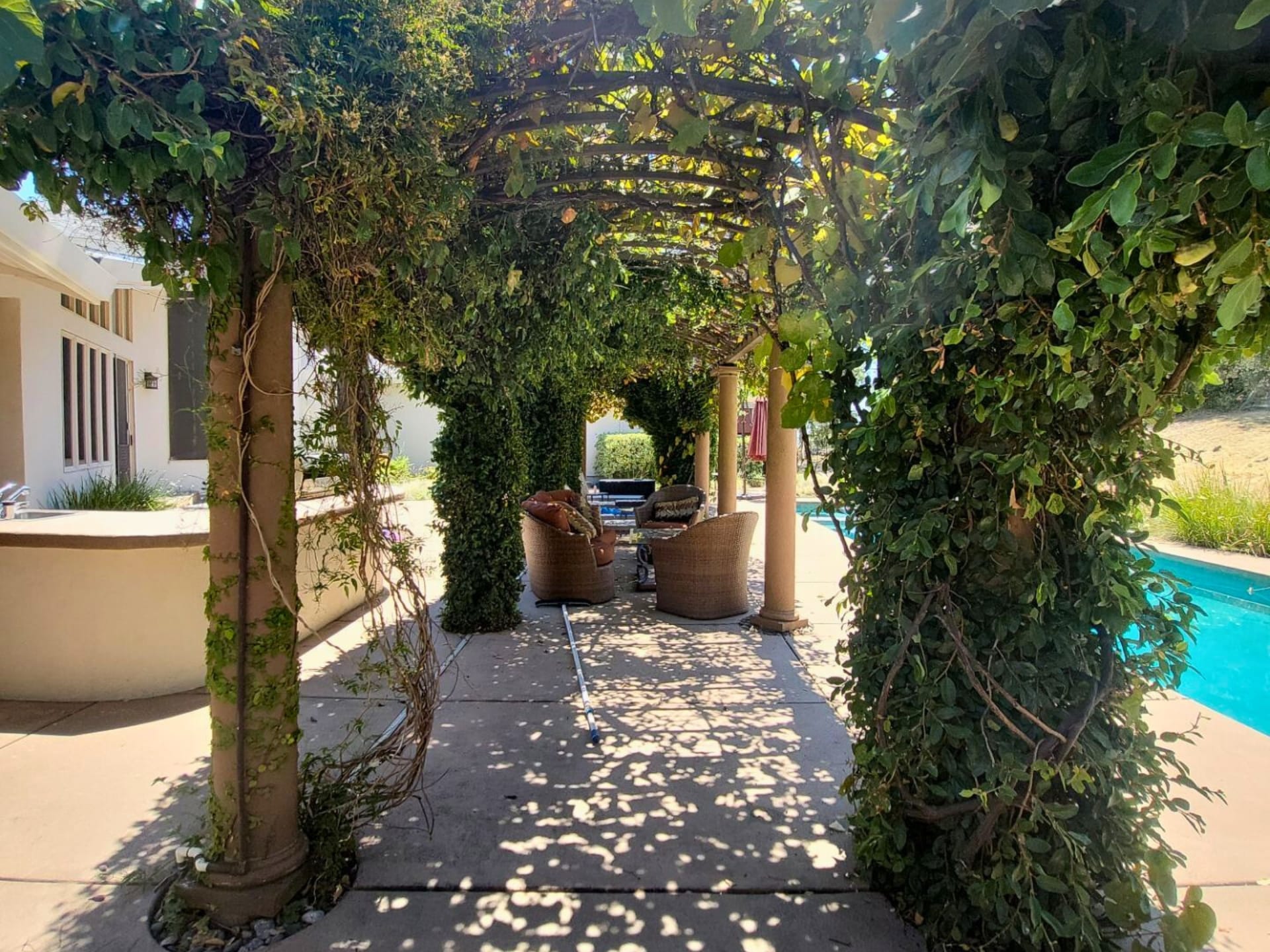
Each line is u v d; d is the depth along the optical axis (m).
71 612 3.65
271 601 2.06
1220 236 1.08
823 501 2.16
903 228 1.68
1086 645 1.86
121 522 4.27
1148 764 1.84
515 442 5.25
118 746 3.12
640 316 5.54
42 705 3.61
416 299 2.23
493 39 1.82
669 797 2.74
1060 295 1.31
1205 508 8.99
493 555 5.15
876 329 1.84
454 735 3.32
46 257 4.87
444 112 1.80
